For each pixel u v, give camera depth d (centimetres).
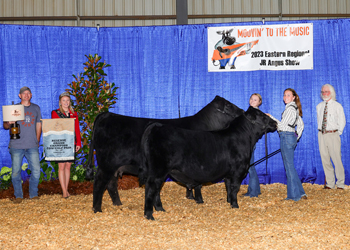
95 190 519
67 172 627
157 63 761
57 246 378
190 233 415
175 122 572
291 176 597
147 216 473
